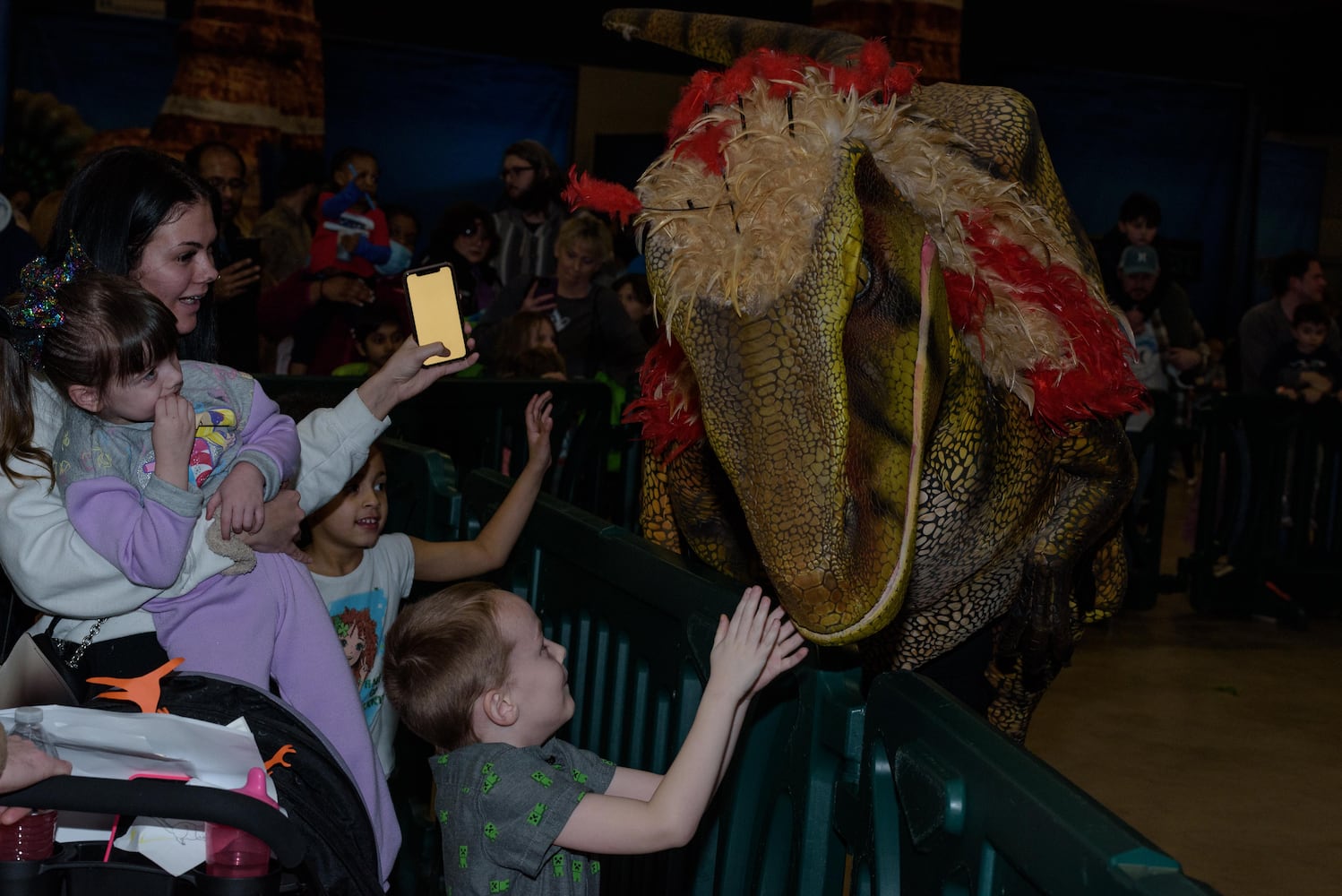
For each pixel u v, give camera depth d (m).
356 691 2.28
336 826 1.86
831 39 3.09
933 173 2.13
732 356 1.86
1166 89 13.34
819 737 2.01
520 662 2.09
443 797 2.06
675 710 2.33
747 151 1.88
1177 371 8.39
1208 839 3.98
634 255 9.40
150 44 9.98
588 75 12.23
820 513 1.83
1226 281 13.92
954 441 2.25
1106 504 2.67
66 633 2.07
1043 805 1.38
